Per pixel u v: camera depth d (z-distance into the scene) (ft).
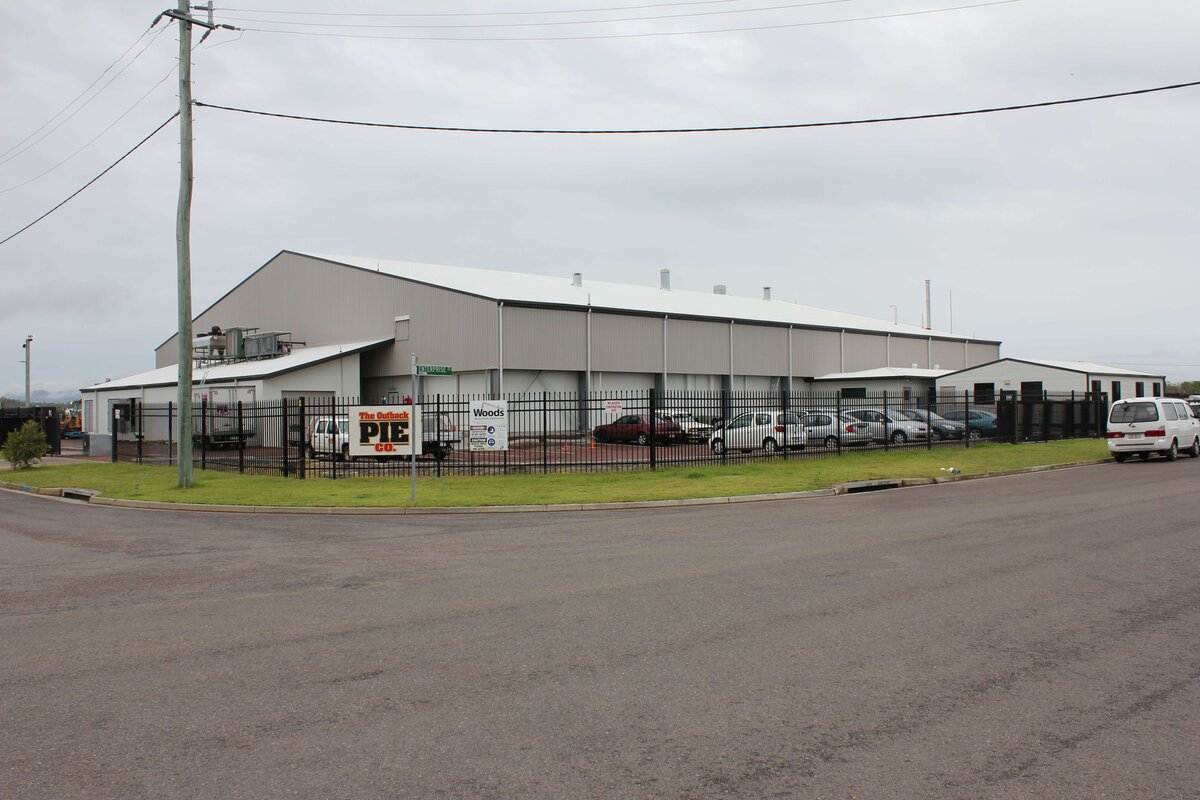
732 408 101.14
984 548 33.35
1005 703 16.29
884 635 20.94
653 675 18.11
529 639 21.04
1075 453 90.48
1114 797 12.50
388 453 55.26
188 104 66.39
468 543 37.78
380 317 144.87
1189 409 89.35
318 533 42.55
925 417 113.29
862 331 181.88
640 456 83.76
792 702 16.42
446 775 13.38
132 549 38.04
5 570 32.78
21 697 17.40
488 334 126.41
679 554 33.30
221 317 183.32
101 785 13.19
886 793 12.65
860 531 38.81
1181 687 17.08
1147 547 32.99
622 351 139.85
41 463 100.07
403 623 22.94
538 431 129.08
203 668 19.17
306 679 18.22
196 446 100.99
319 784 13.12
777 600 24.77
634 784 13.02
